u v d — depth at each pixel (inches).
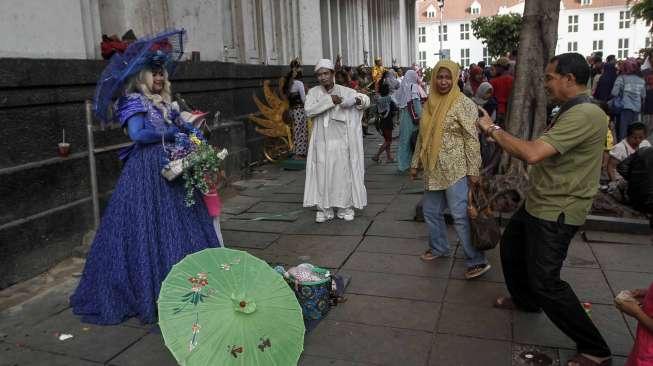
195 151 140.6
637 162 140.7
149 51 135.8
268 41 410.9
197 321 112.3
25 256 168.9
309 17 492.1
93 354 124.8
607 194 234.1
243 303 115.9
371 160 403.9
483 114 121.1
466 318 140.3
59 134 184.7
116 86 133.9
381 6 903.7
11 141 166.4
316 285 138.1
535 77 232.8
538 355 121.9
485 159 249.4
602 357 115.6
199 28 289.4
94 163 190.7
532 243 117.6
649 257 181.3
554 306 115.2
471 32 2472.9
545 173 116.5
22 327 138.2
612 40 2356.1
